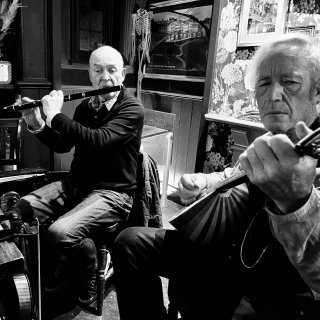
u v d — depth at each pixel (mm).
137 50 3805
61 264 1672
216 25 2770
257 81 870
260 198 877
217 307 914
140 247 1082
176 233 1123
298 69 790
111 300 1850
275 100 806
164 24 3516
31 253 1350
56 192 1919
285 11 2299
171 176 3623
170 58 3516
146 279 1077
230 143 2803
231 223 938
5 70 2725
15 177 1643
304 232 614
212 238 958
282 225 630
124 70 2025
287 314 839
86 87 3398
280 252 842
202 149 3064
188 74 3340
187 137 3381
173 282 1113
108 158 1842
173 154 3564
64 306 1734
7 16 2582
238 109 2709
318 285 657
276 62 813
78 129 1719
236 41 2646
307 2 2166
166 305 1769
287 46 821
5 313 1201
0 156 2229
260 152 566
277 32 2359
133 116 1850
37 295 1332
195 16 3162
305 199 602
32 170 1732
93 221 1667
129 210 1895
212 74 2885
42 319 1620
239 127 2699
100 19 3531
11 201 1308
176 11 3352
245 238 911
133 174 1922
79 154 1949
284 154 541
